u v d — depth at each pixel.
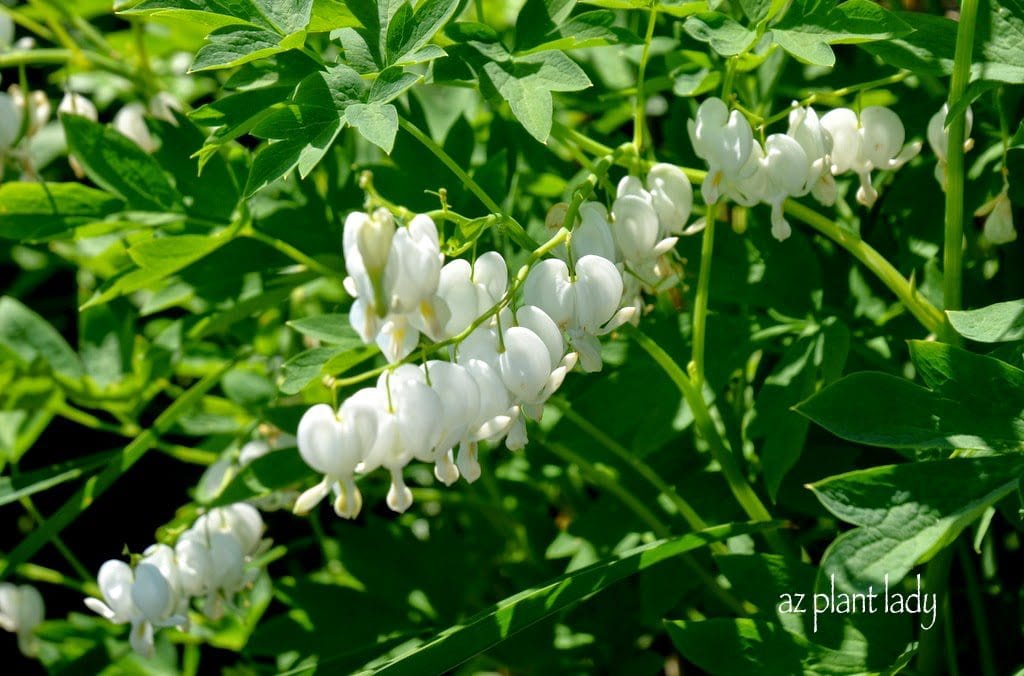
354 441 0.60
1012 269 0.75
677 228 0.68
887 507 0.61
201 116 0.65
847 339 0.71
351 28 0.64
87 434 1.11
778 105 0.79
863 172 0.70
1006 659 0.75
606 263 0.63
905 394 0.63
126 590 0.72
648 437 0.72
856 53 0.80
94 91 1.01
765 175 0.67
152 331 0.94
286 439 0.81
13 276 1.16
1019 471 0.61
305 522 1.02
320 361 0.70
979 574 0.77
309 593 0.80
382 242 0.58
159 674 0.85
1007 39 0.67
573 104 0.79
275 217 0.77
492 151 0.76
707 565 0.75
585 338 0.63
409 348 0.61
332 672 0.76
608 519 0.76
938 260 0.76
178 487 1.10
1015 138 0.65
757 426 0.71
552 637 0.79
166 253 0.73
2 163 0.79
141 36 0.85
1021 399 0.62
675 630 0.67
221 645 0.85
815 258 0.73
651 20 0.66
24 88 0.80
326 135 0.61
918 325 0.74
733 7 0.72
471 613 0.81
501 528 0.88
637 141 0.68
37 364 0.81
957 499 0.61
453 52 0.64
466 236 0.63
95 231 0.76
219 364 0.88
